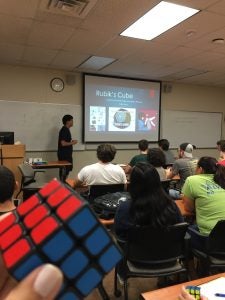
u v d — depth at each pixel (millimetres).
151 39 3758
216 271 2051
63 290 346
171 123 6949
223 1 2637
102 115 6129
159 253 1763
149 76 6234
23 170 3848
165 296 1087
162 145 4617
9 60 5023
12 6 2834
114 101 6207
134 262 1799
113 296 2209
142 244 1729
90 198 2521
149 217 1679
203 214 2121
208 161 2303
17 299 330
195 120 7281
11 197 1528
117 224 1786
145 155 3744
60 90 5773
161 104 6797
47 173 5750
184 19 3084
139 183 1702
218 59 4738
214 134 7609
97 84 6008
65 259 345
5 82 5340
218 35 3574
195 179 2225
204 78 6391
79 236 351
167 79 6559
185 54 4461
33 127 5605
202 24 3219
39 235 353
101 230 363
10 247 364
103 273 363
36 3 2762
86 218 357
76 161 6027
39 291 328
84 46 4117
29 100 5543
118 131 6320
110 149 2754
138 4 2730
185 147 3758
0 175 1489
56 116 5770
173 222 1738
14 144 4590
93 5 2762
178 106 7039
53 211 377
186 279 2094
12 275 340
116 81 6180
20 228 383
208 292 1047
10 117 5414
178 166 3420
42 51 4410
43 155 5730
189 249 2043
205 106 7426
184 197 2299
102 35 3637
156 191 1708
